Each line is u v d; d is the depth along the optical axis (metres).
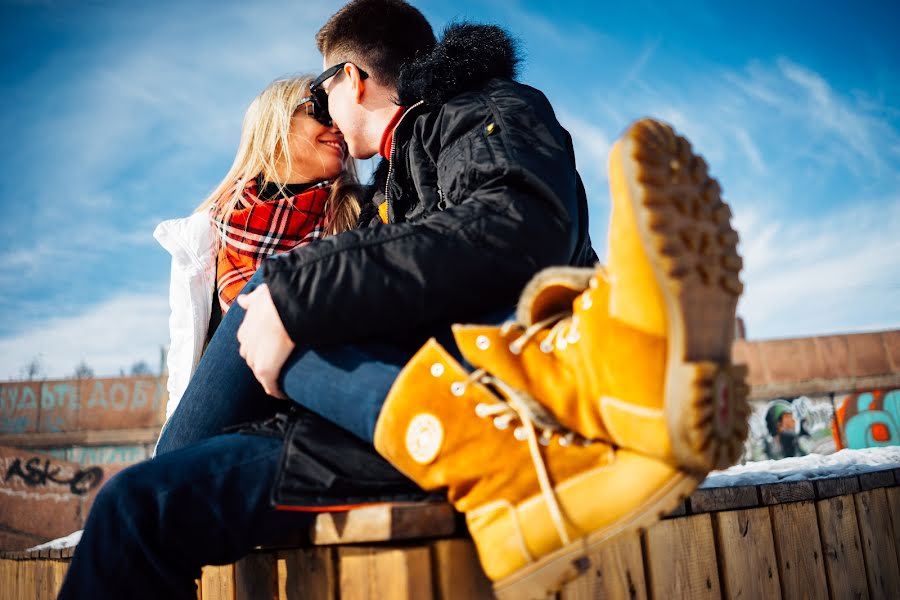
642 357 0.72
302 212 2.03
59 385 17.59
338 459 0.96
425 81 1.30
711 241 0.74
